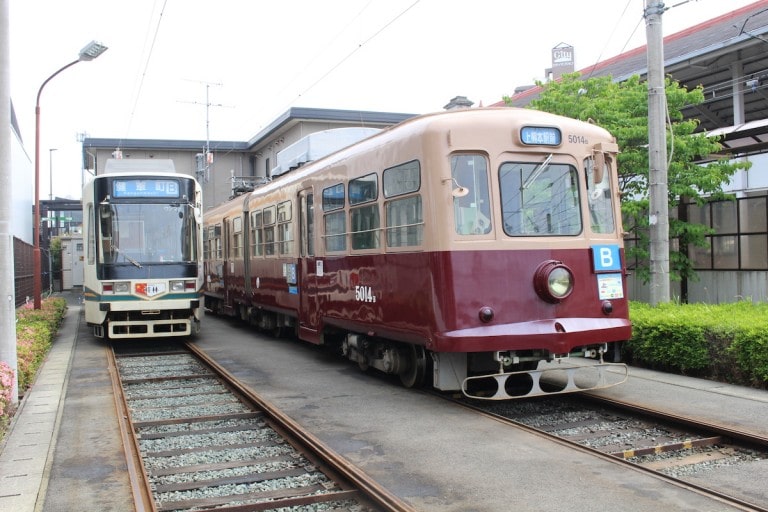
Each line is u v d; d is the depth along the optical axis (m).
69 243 39.16
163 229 13.08
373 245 8.55
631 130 11.77
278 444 6.48
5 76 8.03
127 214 12.94
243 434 6.88
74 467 5.49
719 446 5.95
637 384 8.25
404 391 8.45
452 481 5.03
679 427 6.46
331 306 9.95
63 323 18.50
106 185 12.87
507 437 6.19
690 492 4.64
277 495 5.08
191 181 13.45
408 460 5.57
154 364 11.58
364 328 8.80
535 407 7.64
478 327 7.00
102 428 6.78
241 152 38.97
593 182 7.78
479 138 7.24
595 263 7.55
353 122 30.91
